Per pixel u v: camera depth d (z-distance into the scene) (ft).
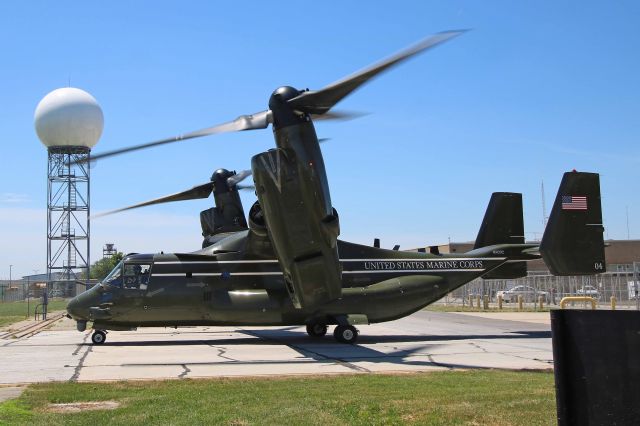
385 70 38.24
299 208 44.88
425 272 65.87
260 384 34.88
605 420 14.88
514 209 72.28
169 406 28.14
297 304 50.21
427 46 34.14
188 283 61.41
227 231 69.92
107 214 66.28
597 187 60.70
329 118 46.16
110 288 61.36
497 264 68.13
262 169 44.37
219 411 26.86
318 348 57.26
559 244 59.41
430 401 28.48
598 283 140.67
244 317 61.21
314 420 24.99
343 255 63.98
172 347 58.90
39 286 211.61
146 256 62.28
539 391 31.24
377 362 46.75
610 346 15.01
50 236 187.52
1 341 66.08
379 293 62.90
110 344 62.39
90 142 174.70
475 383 34.63
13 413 26.76
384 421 24.72
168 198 68.95
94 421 25.02
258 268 62.34
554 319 15.64
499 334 71.20
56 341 65.92
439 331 75.66
